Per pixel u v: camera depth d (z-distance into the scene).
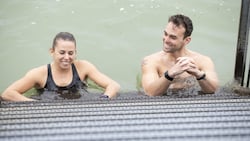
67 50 5.85
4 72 7.09
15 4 9.10
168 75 5.44
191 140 2.82
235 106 3.61
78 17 8.79
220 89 5.80
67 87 6.05
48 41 7.99
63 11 8.97
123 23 8.59
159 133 2.92
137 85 6.63
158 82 5.59
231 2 9.27
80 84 6.12
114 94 5.90
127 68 7.21
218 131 2.92
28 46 7.83
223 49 7.70
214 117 3.23
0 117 3.39
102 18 8.75
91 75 6.21
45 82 6.02
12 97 5.69
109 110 3.60
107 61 7.43
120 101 4.09
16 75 7.00
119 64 7.34
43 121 3.24
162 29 8.38
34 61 7.41
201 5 9.20
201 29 8.34
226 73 6.82
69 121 3.22
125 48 7.82
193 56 6.15
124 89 6.43
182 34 5.86
